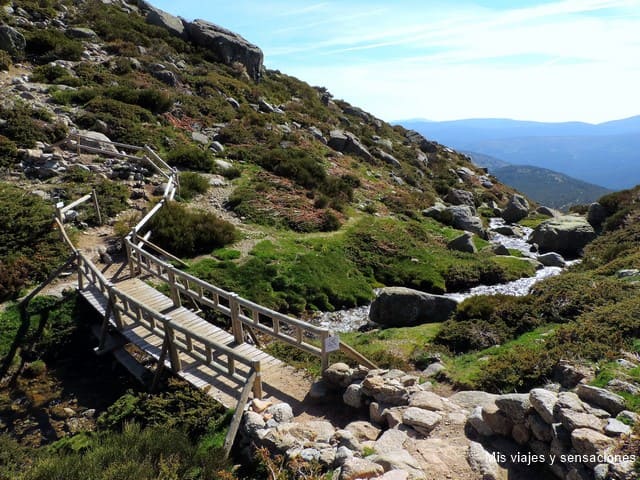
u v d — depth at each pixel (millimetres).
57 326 13328
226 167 27359
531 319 12344
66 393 11492
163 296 14312
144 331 12227
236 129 32875
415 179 41031
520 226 36281
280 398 9578
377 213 29141
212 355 11094
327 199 26750
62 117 24922
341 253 21703
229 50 46031
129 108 28297
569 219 30766
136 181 22344
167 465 7117
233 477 6719
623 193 30391
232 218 22531
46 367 12312
